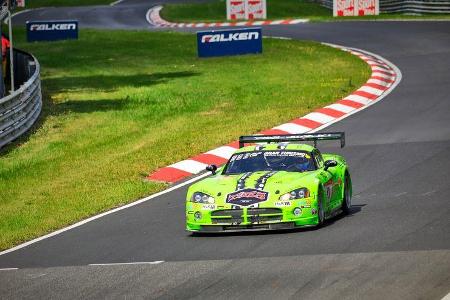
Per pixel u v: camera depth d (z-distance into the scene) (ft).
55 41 563.89
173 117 300.81
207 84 367.04
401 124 262.67
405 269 120.88
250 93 336.90
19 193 214.90
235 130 266.16
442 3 578.25
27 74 367.66
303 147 167.43
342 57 412.57
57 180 224.74
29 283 133.90
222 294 115.65
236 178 158.40
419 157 216.95
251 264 130.93
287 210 150.30
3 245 167.43
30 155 256.93
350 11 592.60
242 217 151.33
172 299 115.55
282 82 357.41
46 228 177.27
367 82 338.95
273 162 163.32
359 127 263.29
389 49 428.56
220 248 144.36
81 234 169.17
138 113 312.71
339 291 112.57
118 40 543.80
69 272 138.51
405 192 181.68
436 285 112.16
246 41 447.42
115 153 251.60
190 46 499.51
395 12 612.29
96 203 194.39
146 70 421.59
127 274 132.57
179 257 140.77
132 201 196.44
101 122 300.61
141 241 157.17
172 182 214.48
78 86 384.88
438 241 136.87
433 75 349.00
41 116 316.60
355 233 147.02
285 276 122.11
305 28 537.65
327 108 292.61
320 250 136.46
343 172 169.68
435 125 256.93
